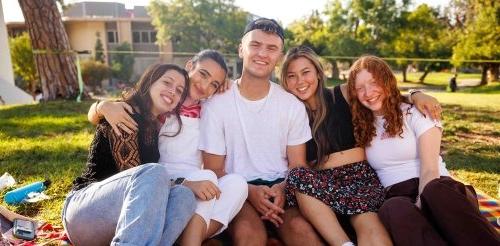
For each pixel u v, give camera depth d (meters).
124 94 2.71
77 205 2.32
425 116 2.73
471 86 26.84
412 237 2.18
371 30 34.50
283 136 3.01
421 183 2.60
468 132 7.23
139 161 2.54
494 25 25.62
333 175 2.83
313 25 38.91
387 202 2.39
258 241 2.44
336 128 2.93
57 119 8.00
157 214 2.07
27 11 10.96
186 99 2.91
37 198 3.60
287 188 2.68
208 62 2.86
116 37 39.84
